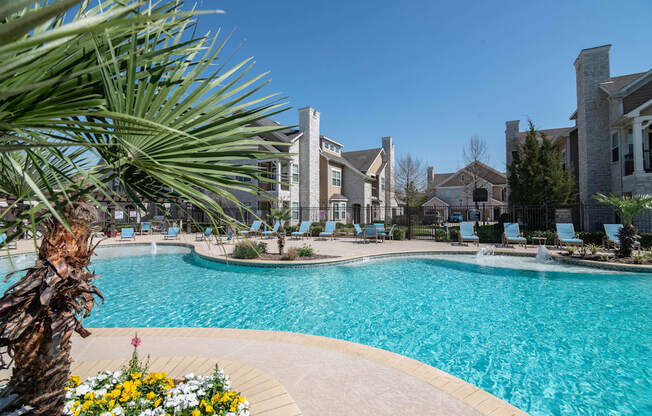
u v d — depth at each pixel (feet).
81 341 14.35
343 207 99.40
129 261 42.75
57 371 5.33
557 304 23.34
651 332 18.22
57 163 6.38
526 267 36.14
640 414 11.19
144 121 3.41
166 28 4.85
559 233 46.78
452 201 126.31
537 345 16.70
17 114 3.49
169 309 23.02
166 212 6.97
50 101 3.62
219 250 46.24
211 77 5.37
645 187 44.98
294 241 60.80
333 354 13.12
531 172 56.34
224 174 5.60
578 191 61.98
